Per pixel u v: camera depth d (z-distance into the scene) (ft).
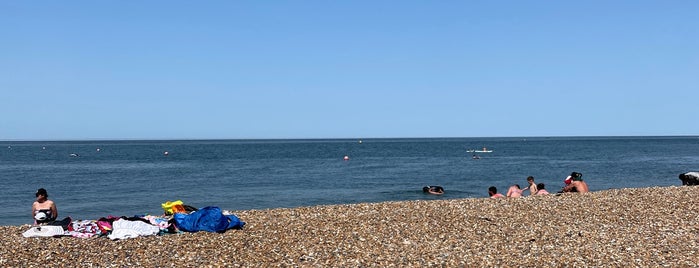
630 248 44.32
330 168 211.82
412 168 210.38
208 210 51.75
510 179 160.66
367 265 40.24
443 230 51.11
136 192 131.75
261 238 48.06
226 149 495.82
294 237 48.47
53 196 124.77
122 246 44.98
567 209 60.90
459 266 39.99
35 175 183.52
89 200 117.80
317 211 61.36
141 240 46.93
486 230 51.08
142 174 185.57
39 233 48.37
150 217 52.54
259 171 196.85
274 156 331.16
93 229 49.73
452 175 175.83
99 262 40.73
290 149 485.15
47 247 44.57
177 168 216.13
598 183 147.74
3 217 96.37
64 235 48.67
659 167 207.72
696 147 491.72
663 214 57.88
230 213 59.57
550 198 69.00
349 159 287.69
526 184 146.30
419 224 53.57
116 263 40.47
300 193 127.85
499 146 556.10
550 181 154.81
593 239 47.39
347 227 52.31
